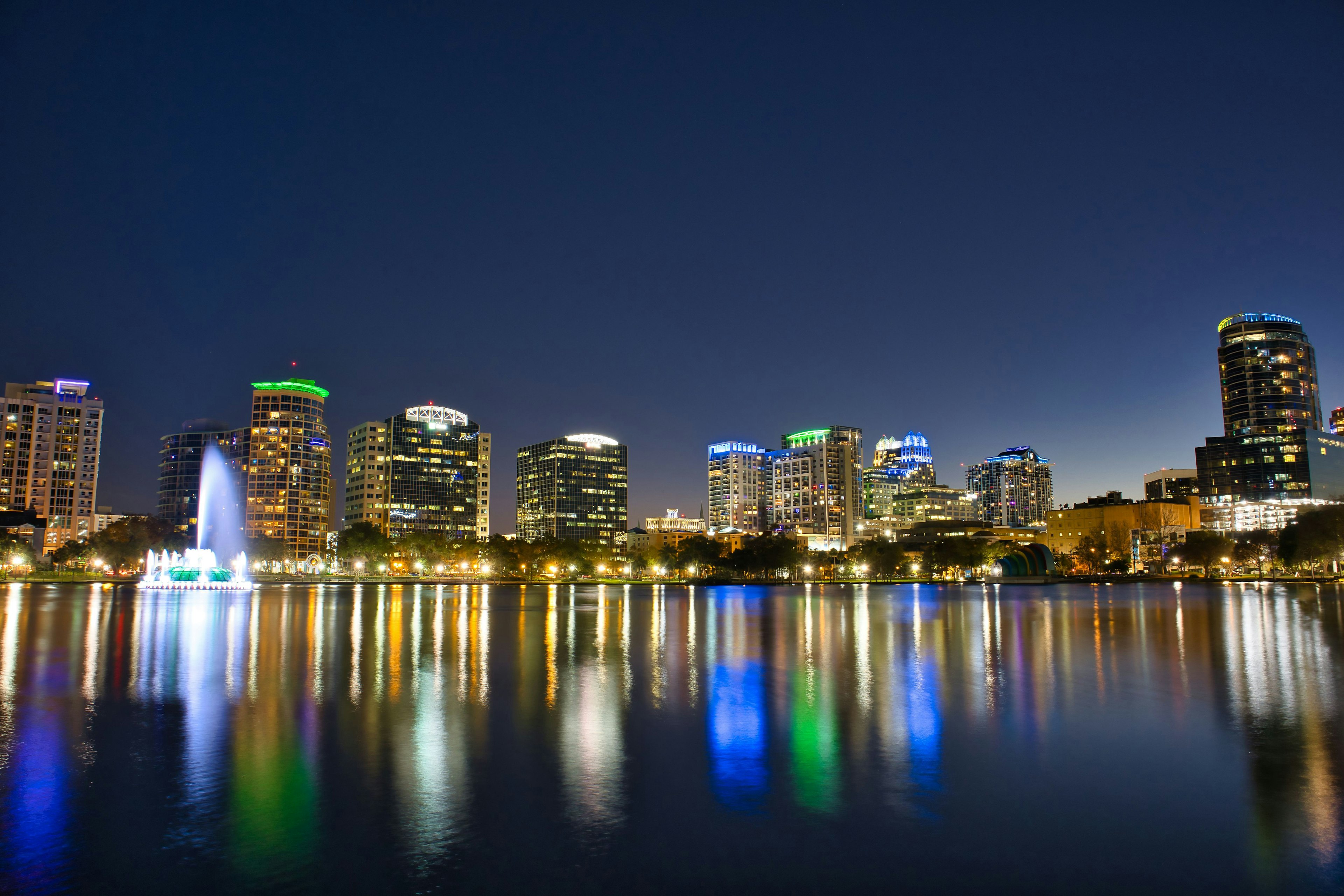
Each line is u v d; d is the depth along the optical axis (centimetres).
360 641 6222
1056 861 1756
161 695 3712
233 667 4678
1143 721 3133
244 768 2448
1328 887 1625
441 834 1906
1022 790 2234
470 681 4162
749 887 1628
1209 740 2822
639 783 2295
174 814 2041
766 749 2688
